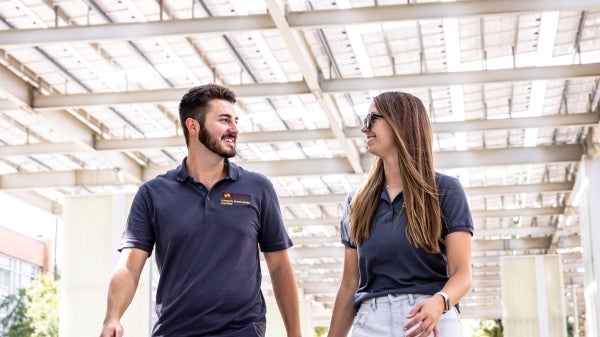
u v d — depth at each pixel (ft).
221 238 14.39
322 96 47.73
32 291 117.60
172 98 48.83
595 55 47.78
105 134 60.70
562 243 95.76
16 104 51.70
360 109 54.70
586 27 44.24
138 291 44.70
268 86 48.14
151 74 49.26
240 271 14.42
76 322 47.78
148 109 55.42
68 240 48.57
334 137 56.18
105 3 40.65
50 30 40.70
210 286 14.24
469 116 58.90
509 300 73.10
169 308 14.30
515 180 78.95
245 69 47.91
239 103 53.93
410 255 13.16
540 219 92.63
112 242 48.19
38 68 48.75
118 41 40.55
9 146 60.29
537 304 72.59
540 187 71.72
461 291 12.69
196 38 44.14
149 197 14.67
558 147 61.26
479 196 76.02
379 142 13.56
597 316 59.31
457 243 13.12
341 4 41.01
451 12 38.75
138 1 40.63
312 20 39.40
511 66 49.44
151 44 44.55
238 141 56.85
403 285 13.15
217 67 48.16
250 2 40.93
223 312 14.25
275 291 15.30
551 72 45.57
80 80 49.85
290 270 15.19
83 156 66.80
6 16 42.24
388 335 13.05
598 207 59.62
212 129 14.57
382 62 47.93
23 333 114.01
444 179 13.46
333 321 14.20
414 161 13.29
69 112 55.42
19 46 40.83
